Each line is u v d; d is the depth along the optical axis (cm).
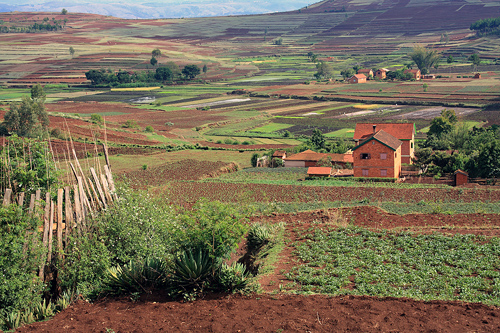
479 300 1427
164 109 16800
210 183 5469
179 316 1301
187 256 1593
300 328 1148
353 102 17575
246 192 4903
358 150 5859
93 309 1416
